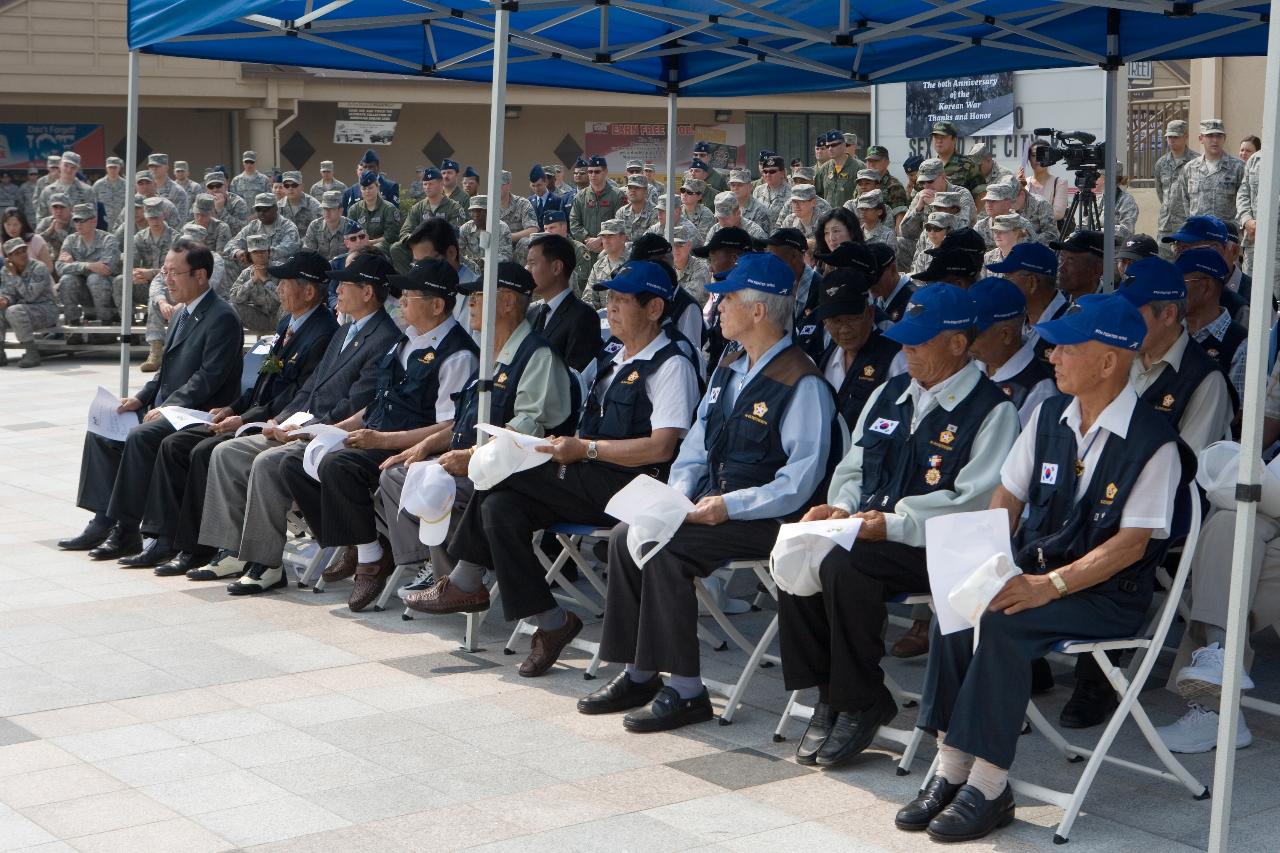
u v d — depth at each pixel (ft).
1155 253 23.32
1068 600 14.19
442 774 15.71
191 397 26.35
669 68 30.30
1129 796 14.96
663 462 19.56
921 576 15.80
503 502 19.15
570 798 15.02
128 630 21.50
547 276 23.94
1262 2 19.52
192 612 22.56
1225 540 16.33
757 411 17.71
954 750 14.38
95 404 26.81
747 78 30.04
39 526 29.04
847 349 20.43
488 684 18.98
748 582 24.18
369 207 51.21
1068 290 23.09
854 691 15.69
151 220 53.62
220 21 22.82
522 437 18.97
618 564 17.63
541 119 89.40
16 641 20.92
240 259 48.32
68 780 15.58
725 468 17.93
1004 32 25.46
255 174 63.05
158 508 25.38
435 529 20.07
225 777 15.64
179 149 81.76
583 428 20.54
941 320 15.88
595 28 27.22
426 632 21.48
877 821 14.42
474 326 21.80
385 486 21.85
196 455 24.77
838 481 16.96
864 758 16.22
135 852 13.71
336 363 24.45
